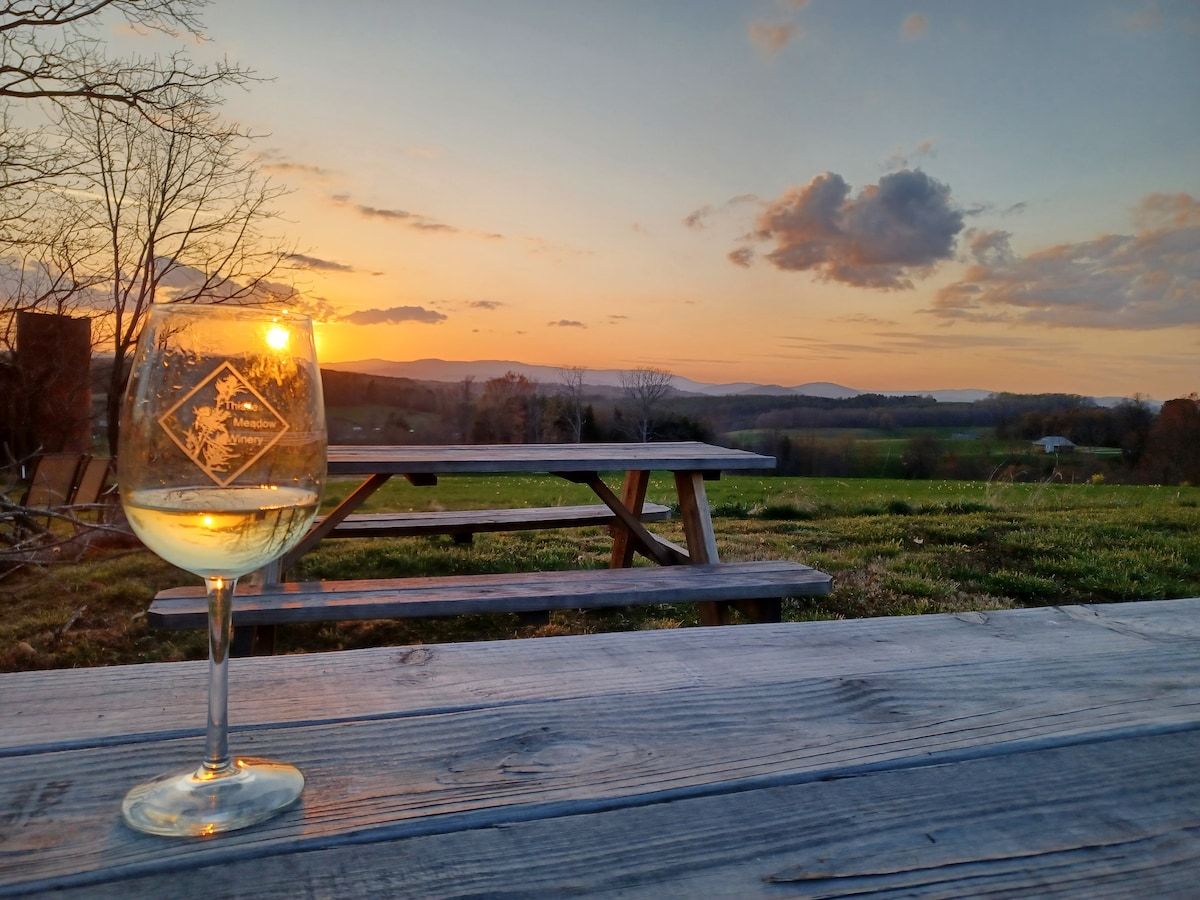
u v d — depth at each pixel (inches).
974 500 446.6
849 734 30.2
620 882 21.0
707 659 38.2
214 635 25.6
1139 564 262.7
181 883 20.7
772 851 22.6
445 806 24.6
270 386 25.7
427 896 20.3
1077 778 27.1
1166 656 39.4
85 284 298.7
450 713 31.5
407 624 192.7
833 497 462.3
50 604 203.2
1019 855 22.6
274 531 24.8
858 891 20.8
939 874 21.6
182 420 24.4
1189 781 27.1
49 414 282.7
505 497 471.2
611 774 26.9
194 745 28.2
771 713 32.0
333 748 28.4
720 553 272.8
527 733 29.9
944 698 33.8
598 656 38.3
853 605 209.5
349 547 267.4
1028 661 38.5
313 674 35.4
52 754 27.3
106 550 258.4
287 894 20.3
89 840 22.3
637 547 209.3
